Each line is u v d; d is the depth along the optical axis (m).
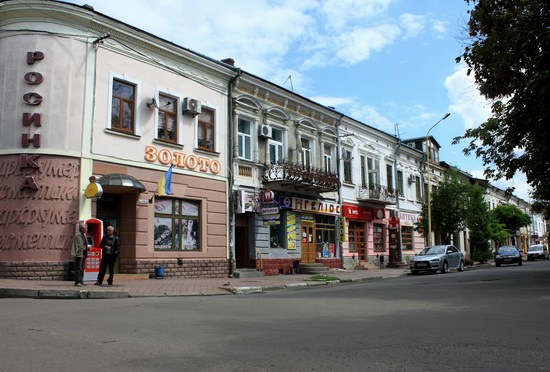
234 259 21.52
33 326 7.54
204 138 21.12
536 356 5.55
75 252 13.91
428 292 13.38
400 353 5.72
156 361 5.40
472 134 17.64
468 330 7.17
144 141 18.47
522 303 10.43
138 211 17.94
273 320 8.34
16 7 16.14
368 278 22.78
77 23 16.83
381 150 35.31
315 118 28.20
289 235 24.98
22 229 15.43
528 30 13.59
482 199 37.81
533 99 14.30
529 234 85.19
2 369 5.03
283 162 23.89
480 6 14.52
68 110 16.31
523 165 17.03
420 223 36.31
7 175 15.67
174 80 19.88
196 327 7.58
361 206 31.84
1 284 13.49
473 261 40.97
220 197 21.34
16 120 15.89
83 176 16.36
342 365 5.20
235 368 5.11
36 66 16.14
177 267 19.09
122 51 18.02
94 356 5.62
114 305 10.62
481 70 15.19
